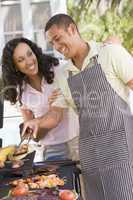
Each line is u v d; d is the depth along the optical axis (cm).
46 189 156
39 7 411
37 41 402
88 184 194
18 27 415
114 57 183
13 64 229
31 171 180
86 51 190
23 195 149
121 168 186
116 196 188
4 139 320
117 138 186
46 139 223
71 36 183
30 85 235
